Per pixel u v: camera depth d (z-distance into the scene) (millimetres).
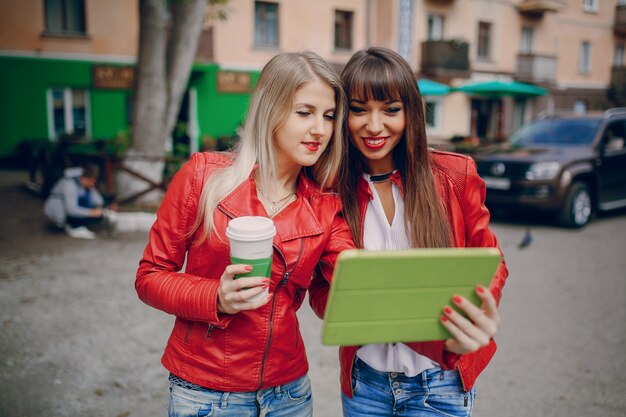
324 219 1655
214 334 1525
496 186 8516
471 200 1727
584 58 26719
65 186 7508
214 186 1533
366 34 19781
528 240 7117
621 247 7355
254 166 1617
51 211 7570
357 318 1164
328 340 1166
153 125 8844
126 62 16328
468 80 22172
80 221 7488
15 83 15055
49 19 15359
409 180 1715
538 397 3244
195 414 1556
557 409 3109
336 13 19375
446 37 21422
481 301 1215
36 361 3609
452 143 13977
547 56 23547
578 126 9328
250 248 1305
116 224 7727
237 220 1357
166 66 8906
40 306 4652
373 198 1782
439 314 1217
